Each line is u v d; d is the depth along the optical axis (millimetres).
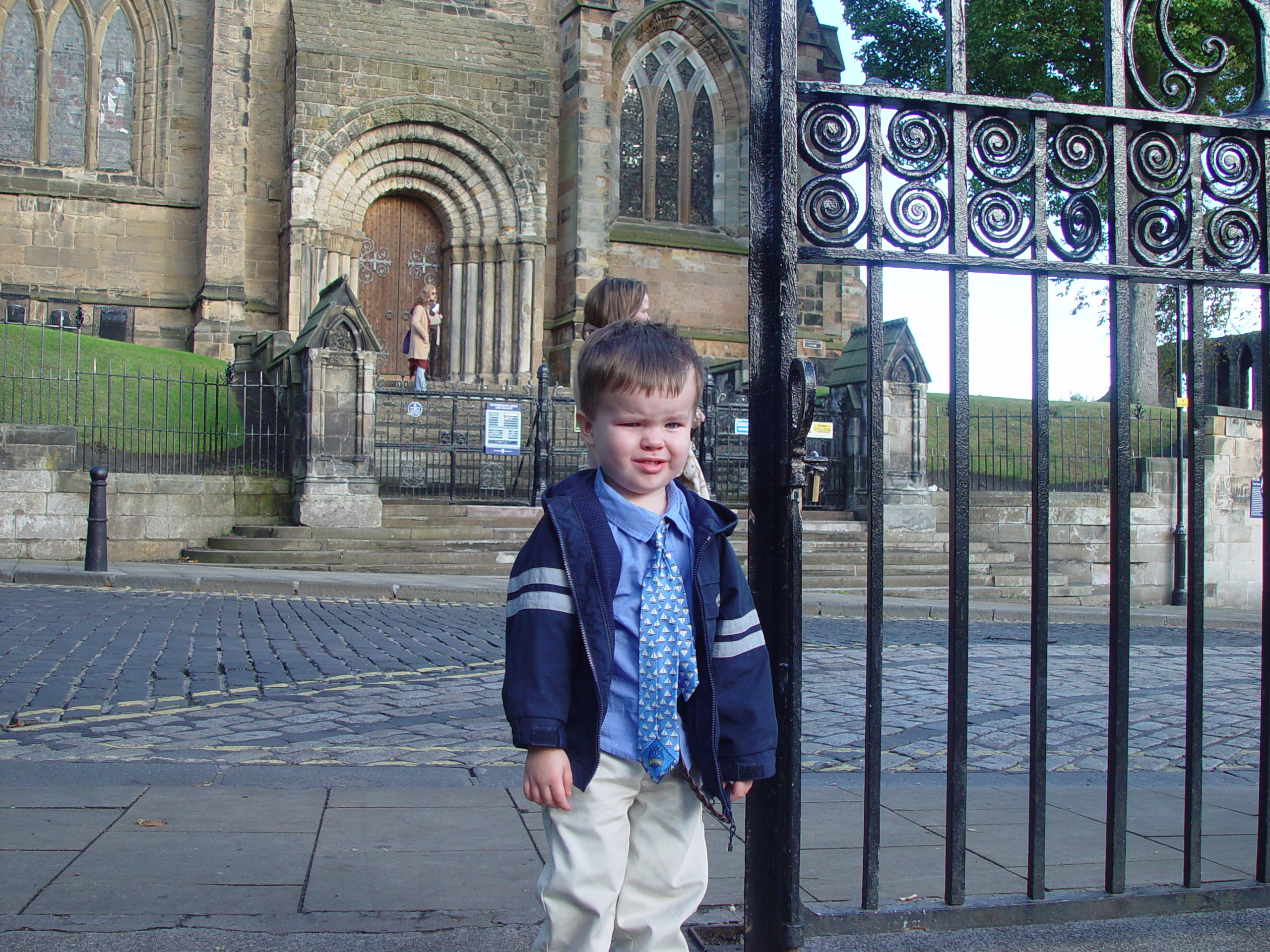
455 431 17562
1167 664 10430
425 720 7703
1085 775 6602
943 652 10734
